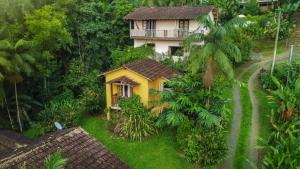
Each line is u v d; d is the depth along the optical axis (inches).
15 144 572.1
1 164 396.5
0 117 865.5
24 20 808.9
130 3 1267.2
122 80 791.7
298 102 695.1
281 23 1322.6
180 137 669.3
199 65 670.5
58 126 792.3
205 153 614.9
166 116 698.8
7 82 852.0
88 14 1098.7
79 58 1069.1
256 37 1309.1
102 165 463.2
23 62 775.7
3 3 781.3
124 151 698.2
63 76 1031.0
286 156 503.8
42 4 927.7
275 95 776.3
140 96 805.2
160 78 836.6
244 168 610.5
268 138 650.2
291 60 976.3
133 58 1039.0
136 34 1163.9
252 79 992.9
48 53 838.5
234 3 1472.7
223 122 730.8
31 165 410.9
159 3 1409.9
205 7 1140.5
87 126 826.2
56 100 923.4
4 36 764.0
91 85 967.6
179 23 1122.7
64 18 910.4
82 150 472.7
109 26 1133.1
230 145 681.6
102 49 1114.1
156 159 662.5
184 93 717.3
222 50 665.0
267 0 1642.5
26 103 906.7
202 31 981.8
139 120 733.9
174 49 1156.5
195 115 701.9
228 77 693.3
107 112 840.3
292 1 1450.5
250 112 802.8
